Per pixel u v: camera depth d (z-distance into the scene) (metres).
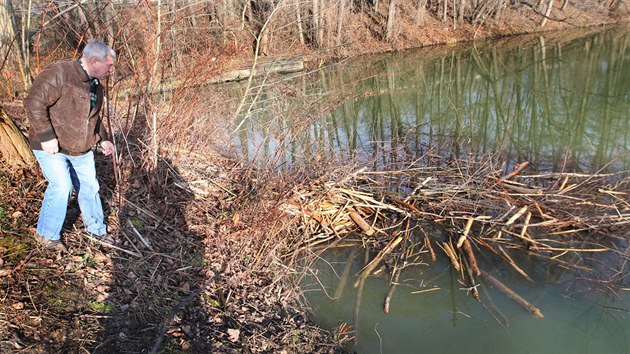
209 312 4.30
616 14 28.11
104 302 3.88
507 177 7.44
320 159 7.35
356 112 12.56
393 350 4.43
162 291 4.29
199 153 7.22
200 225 5.62
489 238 6.18
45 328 3.44
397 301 5.14
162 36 6.79
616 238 6.18
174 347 3.68
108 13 7.16
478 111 12.77
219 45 10.04
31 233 4.14
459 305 5.09
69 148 3.86
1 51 7.16
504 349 4.46
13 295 3.57
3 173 4.69
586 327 4.73
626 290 5.26
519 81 16.69
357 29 23.19
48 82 3.51
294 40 14.97
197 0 9.80
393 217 6.78
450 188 6.96
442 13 27.16
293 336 4.37
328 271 5.66
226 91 10.06
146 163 6.05
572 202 6.77
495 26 26.75
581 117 12.31
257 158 7.39
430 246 5.92
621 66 18.33
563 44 23.56
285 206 6.20
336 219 6.50
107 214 4.97
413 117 12.16
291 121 8.47
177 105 7.06
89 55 3.59
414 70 18.77
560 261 5.77
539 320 4.83
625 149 9.58
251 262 5.33
